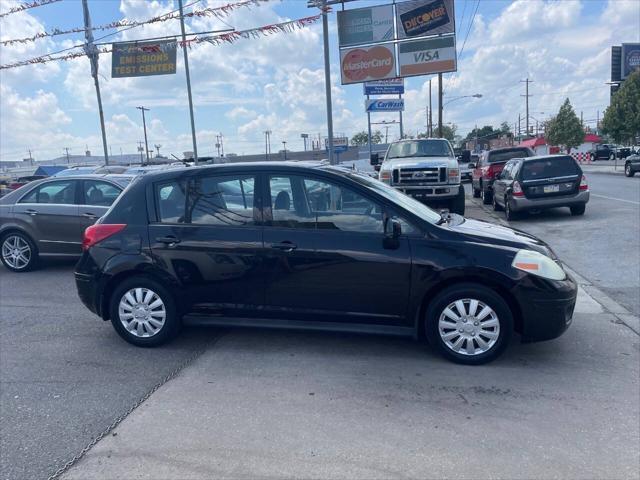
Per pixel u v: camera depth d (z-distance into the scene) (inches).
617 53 2378.2
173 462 131.0
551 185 522.6
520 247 183.9
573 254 366.0
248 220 196.1
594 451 132.8
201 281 198.2
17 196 362.9
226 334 220.5
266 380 176.1
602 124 1787.6
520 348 199.3
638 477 122.3
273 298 194.7
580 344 202.8
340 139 1101.7
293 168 195.3
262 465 129.0
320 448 135.6
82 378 181.5
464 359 183.8
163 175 206.8
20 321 247.6
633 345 201.5
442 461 129.3
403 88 944.9
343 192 190.5
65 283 325.4
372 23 660.1
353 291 187.8
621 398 160.1
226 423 148.9
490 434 141.1
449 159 557.9
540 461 128.9
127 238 203.6
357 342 207.9
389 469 126.3
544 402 158.2
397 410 154.6
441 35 651.5
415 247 183.0
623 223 478.0
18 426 150.3
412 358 191.5
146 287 203.3
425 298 186.1
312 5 511.8
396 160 576.1
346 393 165.8
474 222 214.8
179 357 197.9
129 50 609.6
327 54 535.8
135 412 156.7
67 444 140.4
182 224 201.2
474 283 182.2
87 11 606.5
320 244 188.9
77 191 354.9
